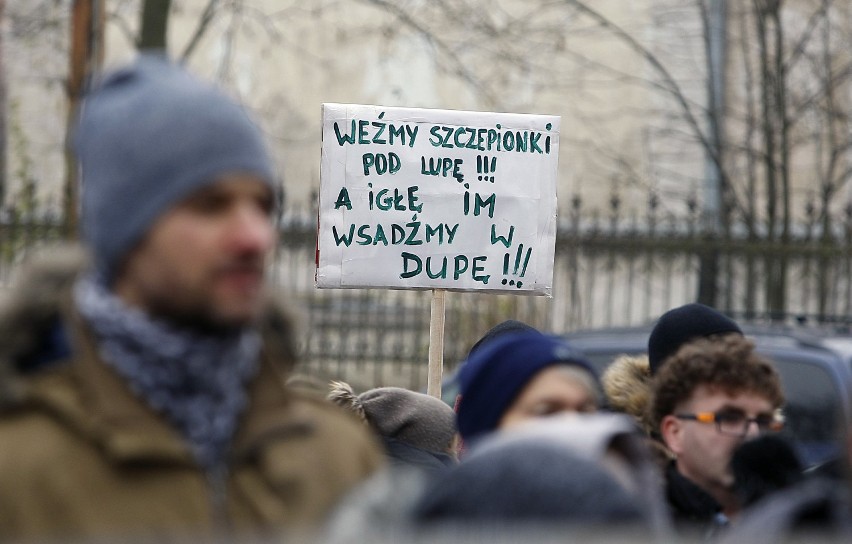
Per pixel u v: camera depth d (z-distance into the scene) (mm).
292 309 7105
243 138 6527
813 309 43438
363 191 16047
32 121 48406
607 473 5871
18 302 6434
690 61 48281
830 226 41156
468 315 36156
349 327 39062
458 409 9242
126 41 50656
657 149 49031
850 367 22047
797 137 45219
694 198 41625
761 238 38094
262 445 6676
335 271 15992
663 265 41906
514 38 47469
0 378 6273
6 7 46062
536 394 8188
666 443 10453
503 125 16406
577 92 49594
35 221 35938
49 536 6020
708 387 10250
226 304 6398
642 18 49031
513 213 16391
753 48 46750
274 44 50719
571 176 50031
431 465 12336
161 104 6418
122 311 6387
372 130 16094
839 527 6582
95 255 6516
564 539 5484
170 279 6367
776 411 10430
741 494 9422
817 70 44844
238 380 6652
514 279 16375
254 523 6488
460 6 47844
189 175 6340
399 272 16141
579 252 37250
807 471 9711
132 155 6363
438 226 16203
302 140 50906
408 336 41781
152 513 6223
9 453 6156
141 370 6363
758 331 24250
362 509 6137
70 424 6262
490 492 5812
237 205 6473
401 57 49938
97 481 6195
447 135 16266
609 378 12641
